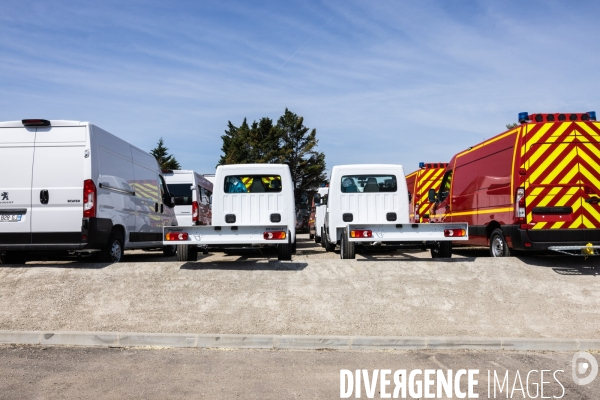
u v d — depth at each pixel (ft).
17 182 29.32
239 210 36.55
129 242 35.29
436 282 27.17
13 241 29.07
